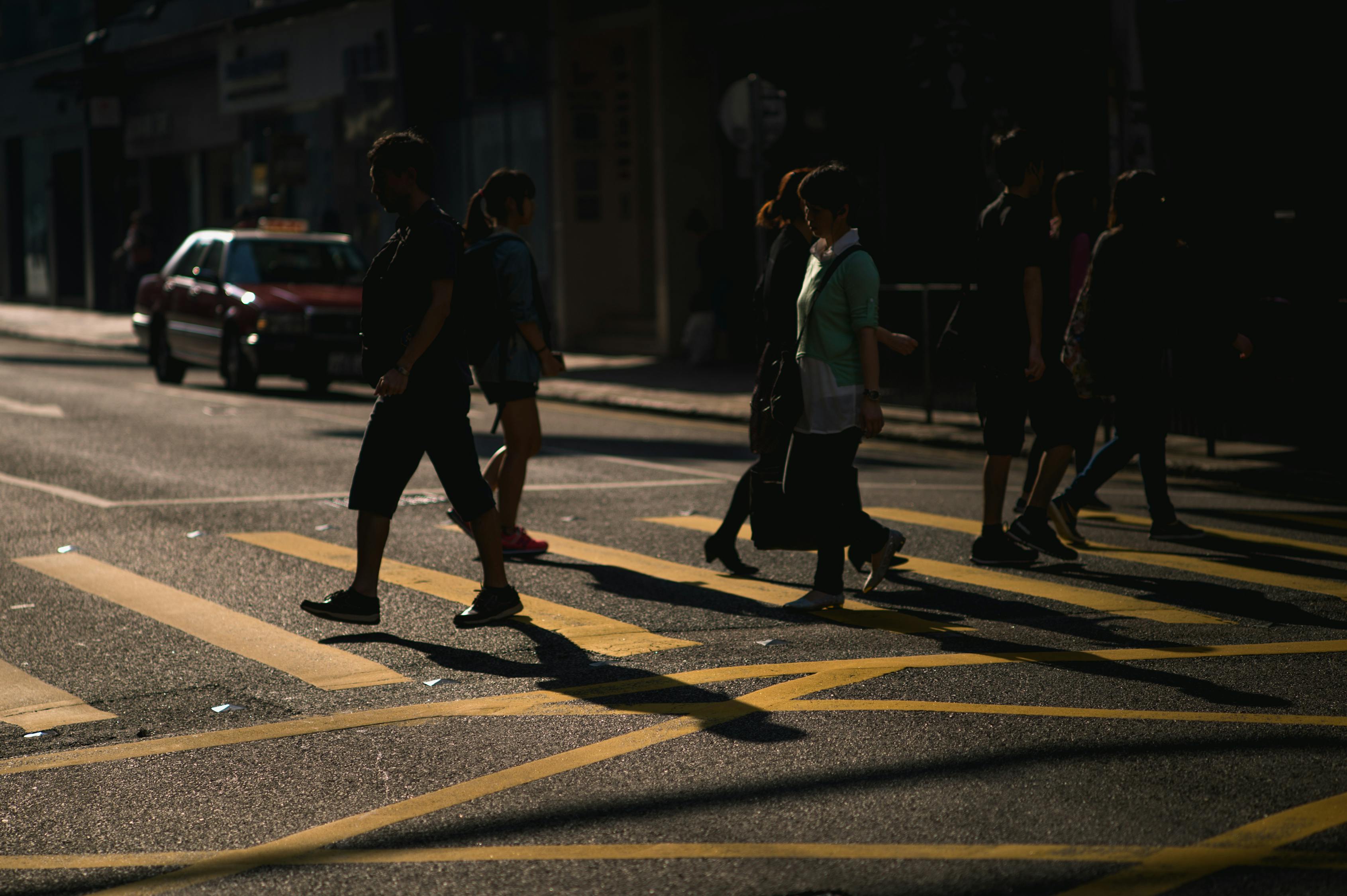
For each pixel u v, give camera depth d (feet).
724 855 15.92
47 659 25.21
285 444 51.49
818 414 26.73
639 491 41.81
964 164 69.92
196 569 32.07
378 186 26.00
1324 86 58.49
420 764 19.36
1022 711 20.85
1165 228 32.63
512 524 32.83
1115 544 33.42
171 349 75.00
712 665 23.91
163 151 142.41
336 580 30.86
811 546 27.53
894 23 72.84
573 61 91.30
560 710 21.56
